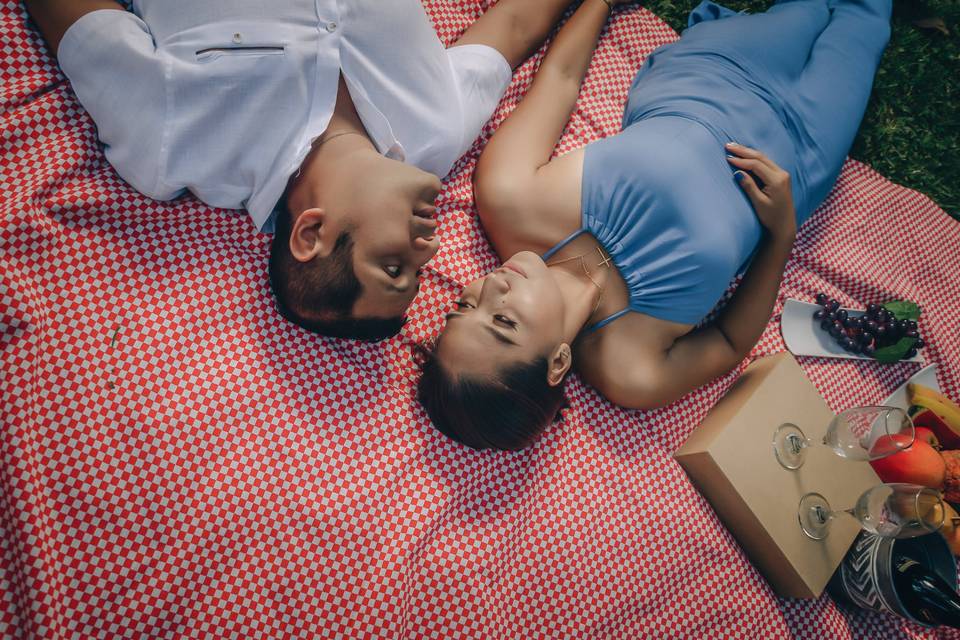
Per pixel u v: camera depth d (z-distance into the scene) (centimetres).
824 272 240
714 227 188
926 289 248
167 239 179
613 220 188
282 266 168
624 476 205
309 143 164
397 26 174
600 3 215
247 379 177
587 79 230
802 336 234
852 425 190
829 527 203
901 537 184
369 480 182
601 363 197
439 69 184
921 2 263
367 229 156
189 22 160
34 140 170
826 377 234
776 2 241
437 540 185
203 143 164
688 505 209
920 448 212
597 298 191
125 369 168
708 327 211
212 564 166
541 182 191
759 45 214
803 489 204
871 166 261
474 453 194
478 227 209
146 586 161
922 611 194
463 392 169
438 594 181
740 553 211
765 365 218
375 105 178
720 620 203
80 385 163
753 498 197
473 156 214
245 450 173
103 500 161
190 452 169
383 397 190
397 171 159
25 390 157
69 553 157
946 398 228
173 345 173
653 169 187
